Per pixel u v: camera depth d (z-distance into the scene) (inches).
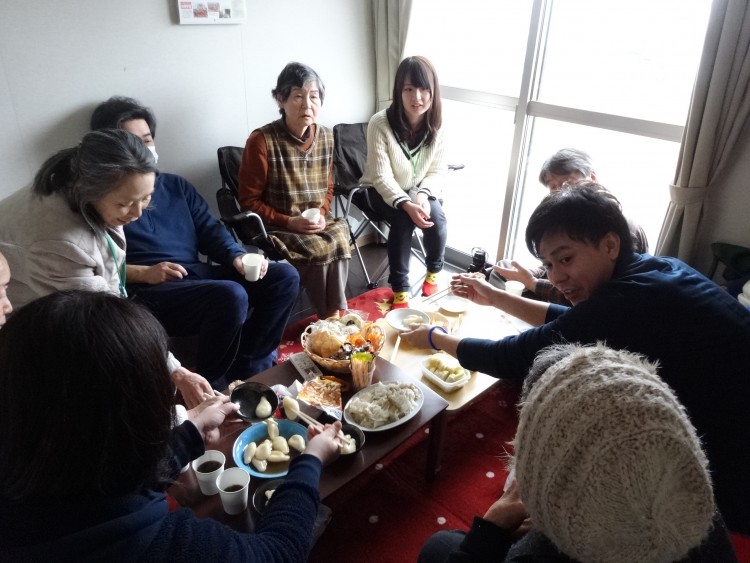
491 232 133.0
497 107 113.4
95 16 85.4
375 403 57.5
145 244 83.0
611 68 99.2
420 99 103.0
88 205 59.7
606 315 45.4
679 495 20.5
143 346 24.4
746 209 83.9
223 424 55.8
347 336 67.7
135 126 80.4
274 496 35.6
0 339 23.2
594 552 21.6
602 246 46.5
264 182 98.0
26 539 23.0
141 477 25.5
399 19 116.8
